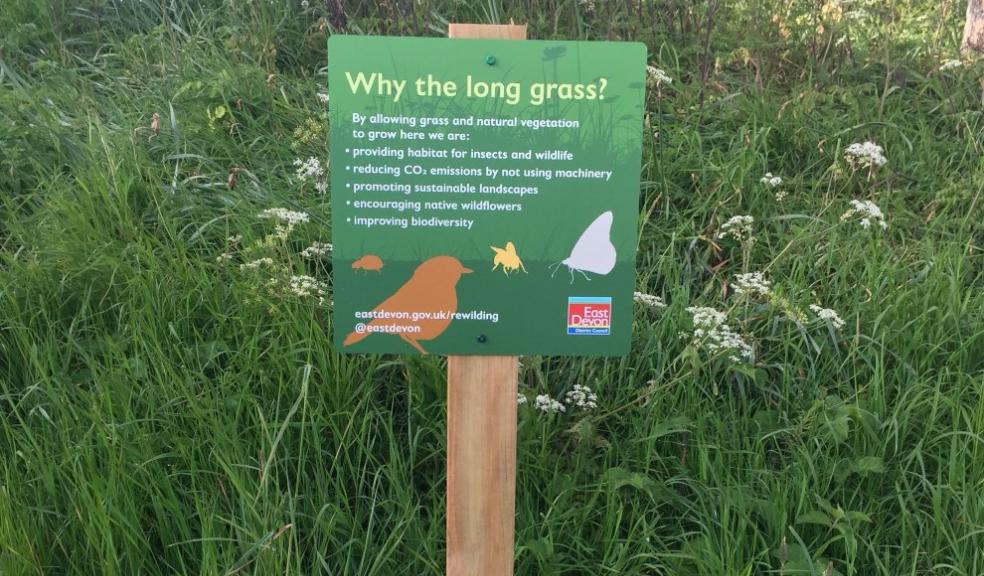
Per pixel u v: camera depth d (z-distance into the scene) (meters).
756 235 1.31
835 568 0.88
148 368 1.00
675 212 1.32
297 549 0.81
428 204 0.71
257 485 0.88
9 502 0.83
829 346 1.11
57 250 1.12
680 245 1.28
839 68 1.68
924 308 1.13
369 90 0.69
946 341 1.12
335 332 0.73
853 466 0.92
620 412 1.03
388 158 0.70
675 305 1.11
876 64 1.73
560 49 0.68
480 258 0.72
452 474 0.77
